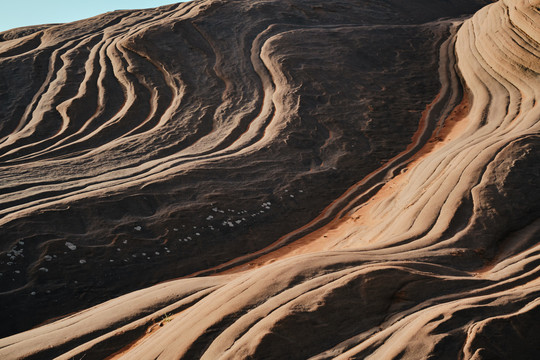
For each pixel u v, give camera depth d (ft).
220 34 74.08
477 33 70.13
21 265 28.66
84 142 49.88
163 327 18.38
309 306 15.64
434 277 17.69
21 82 63.46
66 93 59.77
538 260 20.25
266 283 17.61
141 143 48.78
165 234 34.09
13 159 46.62
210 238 35.09
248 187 41.34
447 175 30.96
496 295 16.37
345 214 39.81
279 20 81.20
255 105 58.54
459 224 25.40
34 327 25.86
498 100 51.78
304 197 41.86
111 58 66.74
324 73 65.41
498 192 27.40
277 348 14.30
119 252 31.60
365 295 16.21
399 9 99.81
